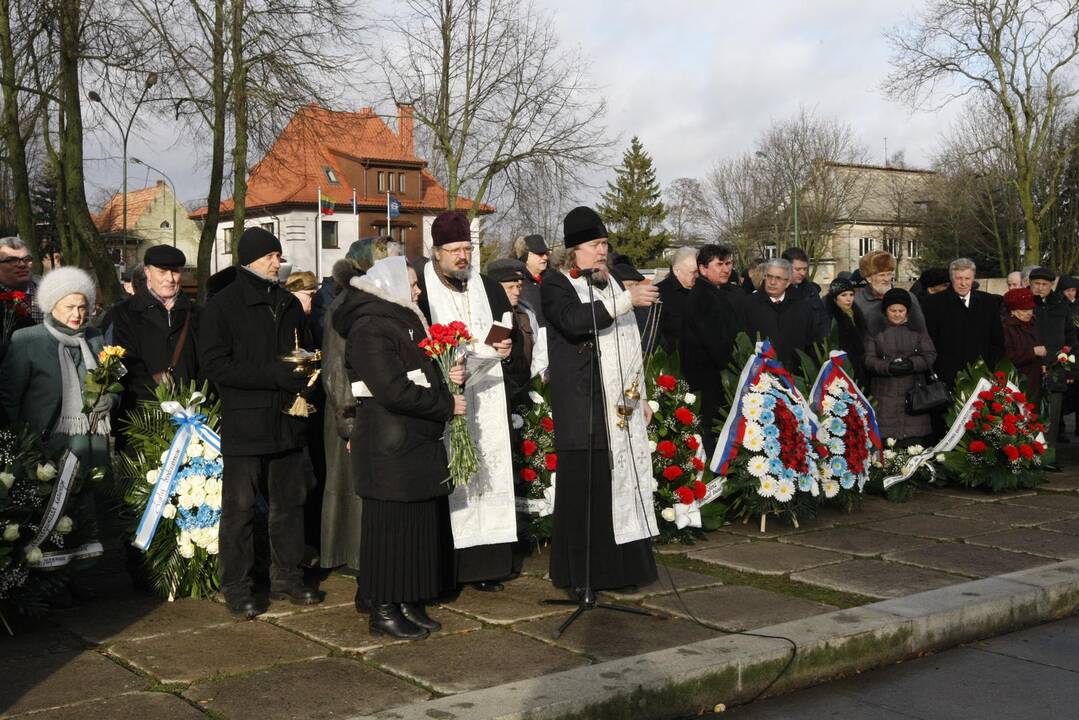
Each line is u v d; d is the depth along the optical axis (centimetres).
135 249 6291
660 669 416
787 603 532
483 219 3347
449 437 518
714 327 726
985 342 909
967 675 464
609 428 530
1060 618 555
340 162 5494
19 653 457
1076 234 4344
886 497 834
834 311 884
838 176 5788
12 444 505
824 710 423
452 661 443
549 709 379
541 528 650
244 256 527
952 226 4894
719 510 702
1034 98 3253
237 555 516
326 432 581
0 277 646
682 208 7212
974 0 3048
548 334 537
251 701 396
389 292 475
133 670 434
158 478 539
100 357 538
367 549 478
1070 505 808
